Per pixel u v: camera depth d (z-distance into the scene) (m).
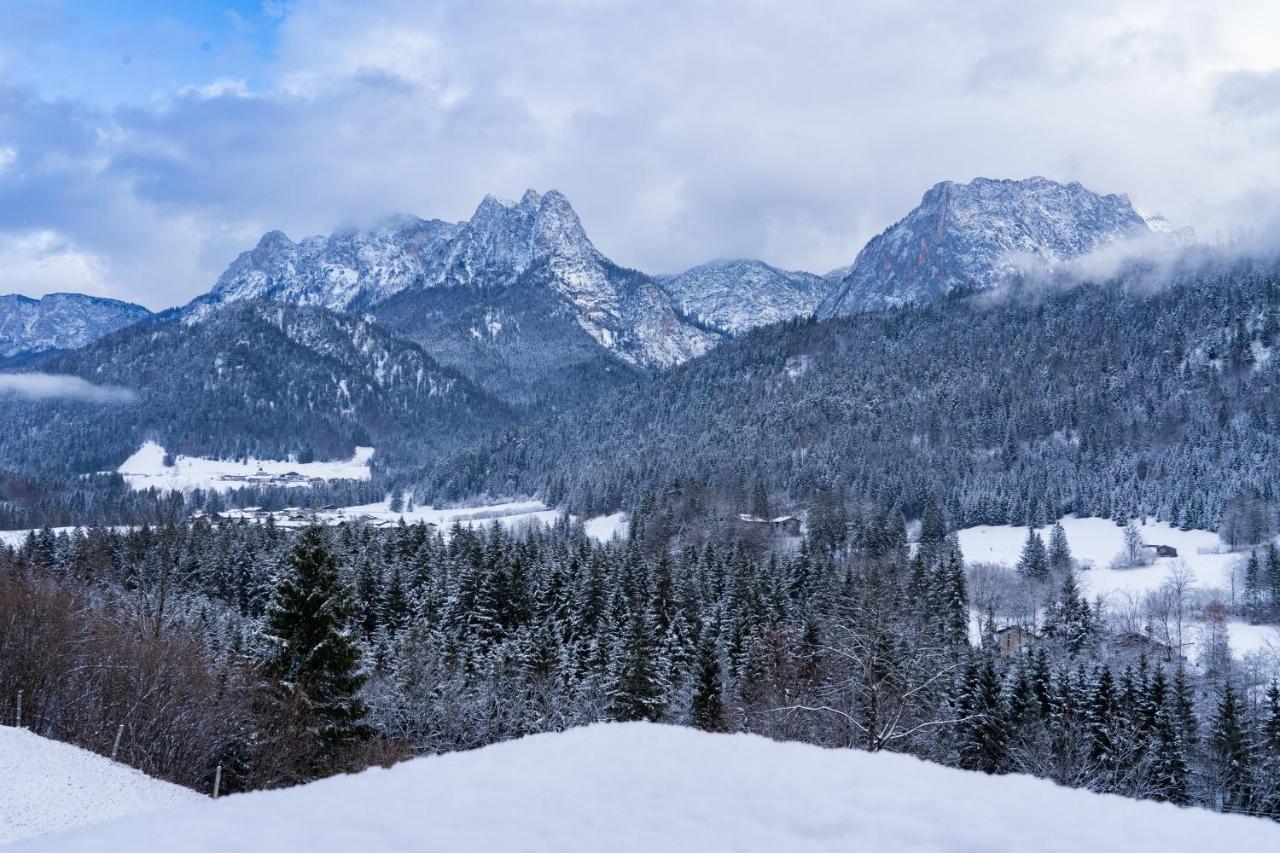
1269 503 160.50
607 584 77.81
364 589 78.81
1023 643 84.31
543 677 58.03
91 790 29.86
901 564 114.00
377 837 11.16
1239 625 100.38
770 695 44.69
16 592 47.25
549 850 10.67
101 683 43.00
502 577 73.94
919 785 13.41
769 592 83.50
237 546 98.56
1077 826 11.31
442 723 49.78
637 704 51.88
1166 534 162.38
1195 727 50.75
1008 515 176.12
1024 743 44.09
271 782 37.19
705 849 10.63
